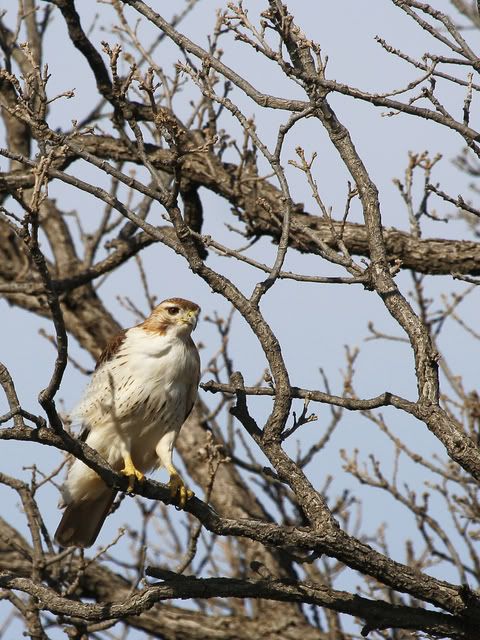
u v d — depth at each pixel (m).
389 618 9.52
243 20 10.00
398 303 10.26
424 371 9.81
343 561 9.19
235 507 16.05
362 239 14.44
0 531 15.10
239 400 9.80
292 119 9.95
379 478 13.80
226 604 16.06
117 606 9.40
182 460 16.44
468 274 14.40
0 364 8.67
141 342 11.28
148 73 9.43
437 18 9.73
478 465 9.33
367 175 10.82
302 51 10.54
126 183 9.80
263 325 9.71
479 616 9.34
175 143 9.31
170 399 11.23
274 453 9.52
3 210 7.98
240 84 10.17
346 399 9.84
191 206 15.18
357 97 9.64
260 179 13.91
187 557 10.74
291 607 15.27
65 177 9.95
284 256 10.13
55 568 12.57
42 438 8.77
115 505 11.63
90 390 11.35
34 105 13.46
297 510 15.27
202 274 9.83
